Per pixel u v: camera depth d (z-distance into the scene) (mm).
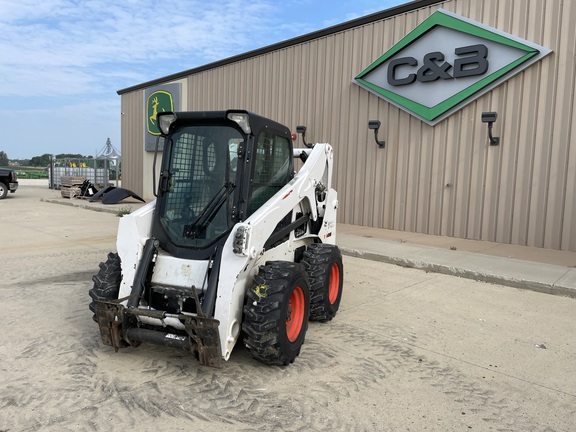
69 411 3229
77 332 4688
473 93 9859
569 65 8711
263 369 3916
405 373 3912
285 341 3770
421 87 10680
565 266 7547
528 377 3887
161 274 3979
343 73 12297
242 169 4039
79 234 11102
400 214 11305
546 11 8922
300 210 5074
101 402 3352
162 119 4273
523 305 5902
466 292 6469
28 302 5684
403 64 10891
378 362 4113
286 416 3207
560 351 4441
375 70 11445
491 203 9828
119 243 4094
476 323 5195
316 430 3047
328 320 5145
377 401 3438
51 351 4215
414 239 10086
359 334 4785
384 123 11484
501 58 9453
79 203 18281
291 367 3969
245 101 15281
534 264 7672
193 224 4082
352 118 12156
